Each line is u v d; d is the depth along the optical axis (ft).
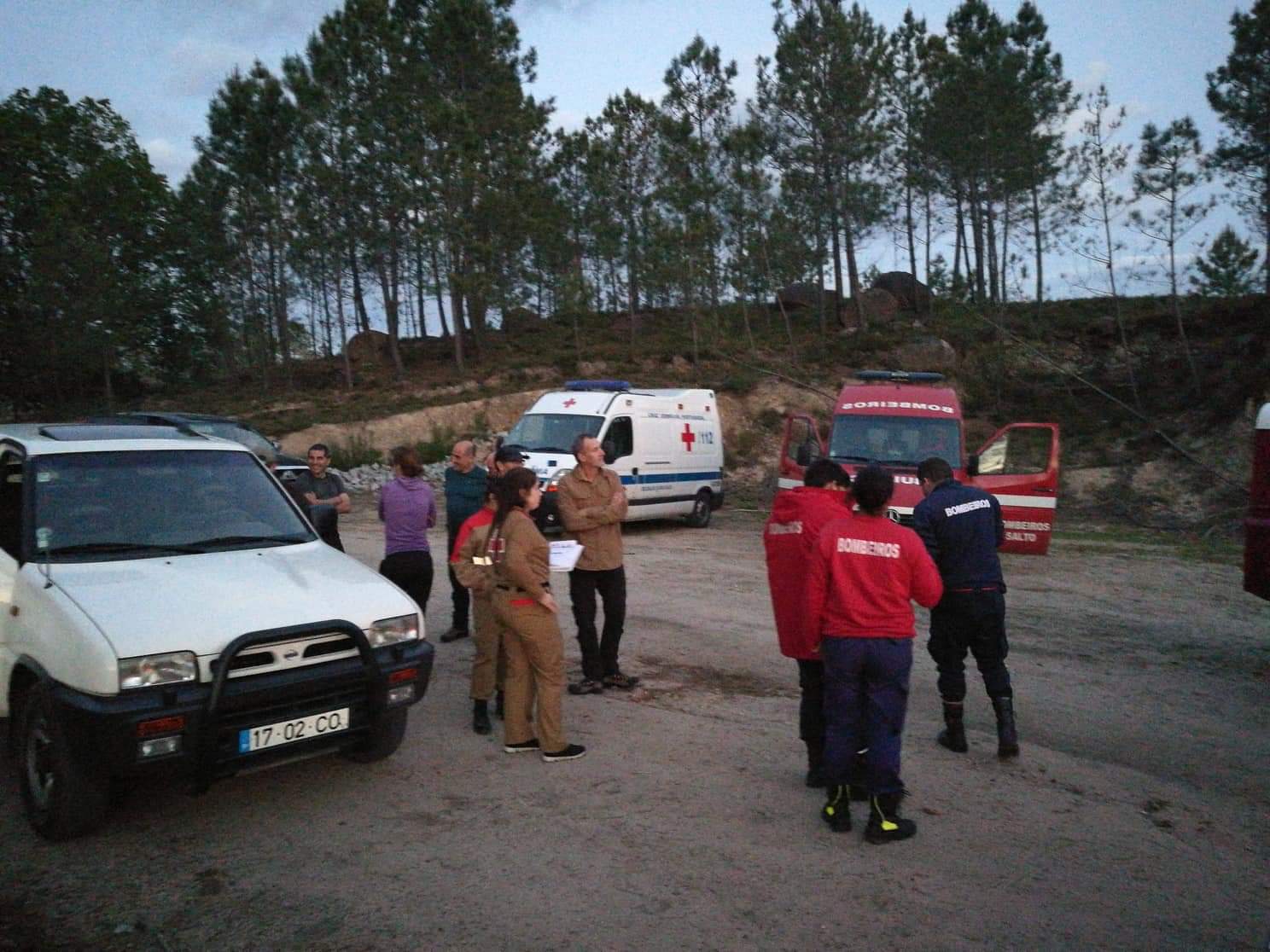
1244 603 36.04
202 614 14.56
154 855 14.35
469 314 134.62
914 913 12.86
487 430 96.58
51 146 136.67
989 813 16.33
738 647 27.71
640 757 18.74
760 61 110.93
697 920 12.53
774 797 16.83
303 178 122.31
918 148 111.24
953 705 19.31
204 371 149.79
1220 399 80.28
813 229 108.68
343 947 11.83
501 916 12.58
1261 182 84.94
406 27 121.70
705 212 103.35
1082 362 100.27
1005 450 43.70
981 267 110.52
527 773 17.84
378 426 95.50
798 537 16.87
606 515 22.58
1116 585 39.22
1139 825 16.05
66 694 13.75
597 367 113.91
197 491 18.57
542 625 18.24
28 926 12.30
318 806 16.21
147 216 139.03
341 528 53.52
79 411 135.23
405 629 16.52
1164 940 12.34
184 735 13.73
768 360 111.24
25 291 127.54
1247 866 14.64
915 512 19.26
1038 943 12.18
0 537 17.44
